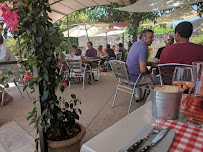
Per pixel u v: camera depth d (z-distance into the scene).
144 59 2.45
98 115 2.63
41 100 1.30
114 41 13.34
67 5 6.06
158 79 2.65
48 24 1.24
